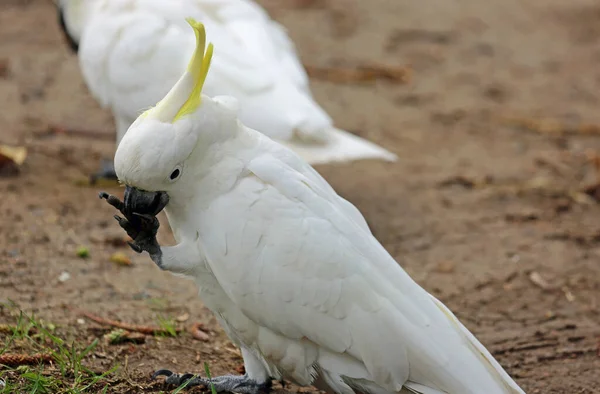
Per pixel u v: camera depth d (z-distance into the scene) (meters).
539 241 12.11
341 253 6.70
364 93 17.98
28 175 13.02
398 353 6.66
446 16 23.08
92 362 8.28
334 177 13.94
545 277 11.09
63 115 15.60
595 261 11.62
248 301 6.82
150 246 6.87
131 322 9.23
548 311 10.29
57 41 19.33
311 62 19.33
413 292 6.88
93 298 9.72
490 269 11.23
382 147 15.36
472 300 10.44
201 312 9.67
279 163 6.95
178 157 6.53
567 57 20.78
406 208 12.92
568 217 12.97
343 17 22.45
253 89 10.78
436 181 13.95
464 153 15.27
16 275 10.02
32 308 9.27
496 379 6.78
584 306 10.46
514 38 21.84
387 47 20.59
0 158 12.91
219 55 11.01
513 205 13.25
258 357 7.45
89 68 11.84
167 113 6.54
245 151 6.91
